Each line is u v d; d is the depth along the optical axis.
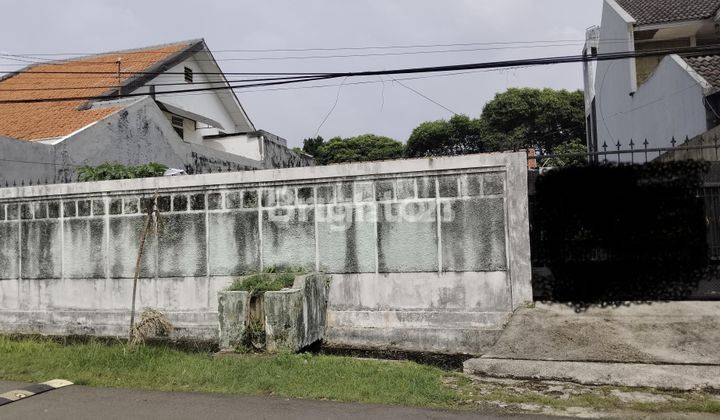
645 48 15.59
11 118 14.87
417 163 6.91
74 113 13.88
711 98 10.02
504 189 6.67
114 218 8.09
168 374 5.65
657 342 5.79
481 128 32.09
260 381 5.30
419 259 6.91
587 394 5.01
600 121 18.78
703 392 5.03
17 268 8.55
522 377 5.60
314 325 6.84
